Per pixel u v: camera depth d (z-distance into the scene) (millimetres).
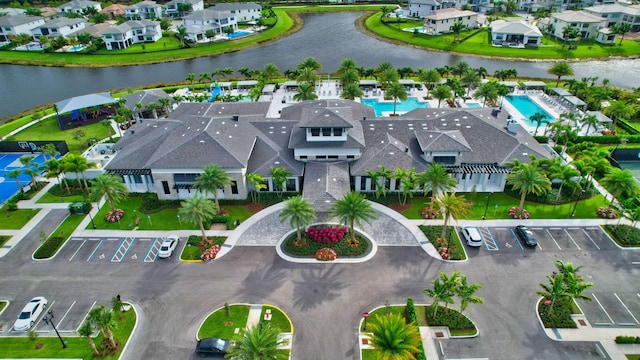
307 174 58031
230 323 39938
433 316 39656
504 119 69250
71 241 51906
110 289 44562
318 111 61875
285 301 42250
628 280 44250
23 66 132375
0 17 157250
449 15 149500
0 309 42625
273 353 31766
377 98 95125
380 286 43812
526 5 184750
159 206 57875
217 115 76562
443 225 52469
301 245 49312
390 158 58875
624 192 55750
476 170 57938
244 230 52656
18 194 61125
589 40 136750
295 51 138500
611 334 38438
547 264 46406
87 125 85688
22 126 85938
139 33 150500
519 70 114625
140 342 38500
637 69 114125
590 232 51188
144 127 70375
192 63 131000
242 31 162250
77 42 147375
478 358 36406
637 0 181000
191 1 187250
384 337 31906
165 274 46281
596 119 70688
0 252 50406
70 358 37250
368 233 51562
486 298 42188
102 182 52406
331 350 37156
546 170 56375
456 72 99562
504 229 51812
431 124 65812
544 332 38656
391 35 151125
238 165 56188
